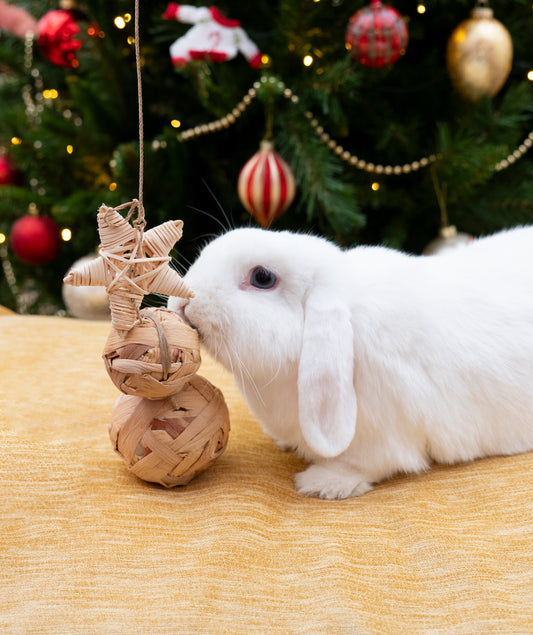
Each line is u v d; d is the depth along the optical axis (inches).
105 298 49.8
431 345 32.4
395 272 33.2
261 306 31.4
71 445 33.9
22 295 64.6
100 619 26.4
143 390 30.1
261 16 50.1
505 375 32.7
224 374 41.1
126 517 30.1
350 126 50.3
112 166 48.9
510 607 26.7
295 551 29.0
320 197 46.2
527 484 31.3
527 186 50.0
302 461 34.3
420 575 28.1
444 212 49.1
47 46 48.9
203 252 32.6
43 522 29.9
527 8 50.4
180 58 45.2
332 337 31.2
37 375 39.7
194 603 26.8
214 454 31.7
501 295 33.7
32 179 56.1
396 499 31.5
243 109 47.3
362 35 43.8
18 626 26.1
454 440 32.7
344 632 25.9
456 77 46.8
